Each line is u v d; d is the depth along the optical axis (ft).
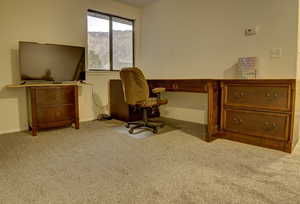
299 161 6.20
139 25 14.92
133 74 9.27
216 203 4.16
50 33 10.76
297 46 8.00
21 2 9.79
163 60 13.61
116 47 13.88
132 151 7.18
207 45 11.07
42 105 9.34
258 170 5.61
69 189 4.70
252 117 7.67
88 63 12.48
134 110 12.15
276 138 7.13
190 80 8.97
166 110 13.66
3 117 9.68
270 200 4.23
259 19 8.98
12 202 4.21
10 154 6.87
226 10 10.13
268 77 8.84
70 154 6.89
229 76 10.24
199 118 11.84
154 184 4.91
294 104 6.67
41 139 8.61
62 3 11.07
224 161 6.24
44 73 10.02
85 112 12.43
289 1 8.07
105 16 13.12
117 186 4.83
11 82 9.77
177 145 7.81
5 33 9.46
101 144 7.97
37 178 5.22
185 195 4.44
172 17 12.78
